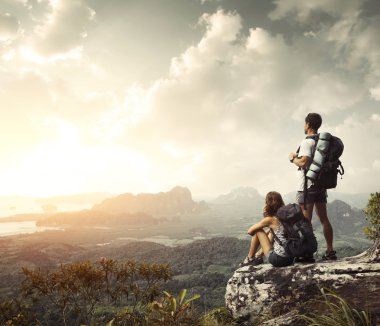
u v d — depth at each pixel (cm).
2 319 490
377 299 326
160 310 324
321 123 477
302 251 416
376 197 444
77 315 445
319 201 458
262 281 427
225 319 431
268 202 455
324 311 325
